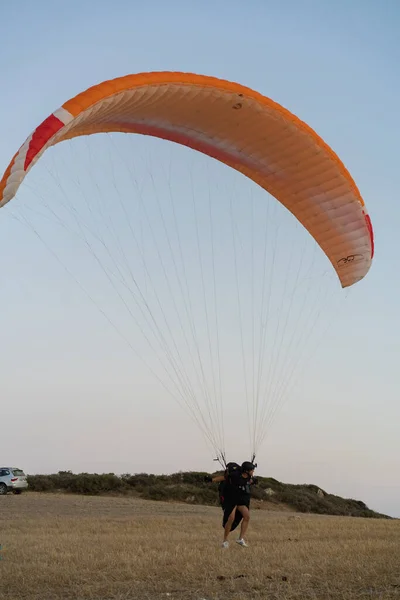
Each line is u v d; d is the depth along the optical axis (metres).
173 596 8.57
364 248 16.17
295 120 14.74
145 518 20.70
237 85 14.11
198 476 42.38
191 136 15.60
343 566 10.05
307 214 16.48
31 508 24.72
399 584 8.98
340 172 15.38
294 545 12.80
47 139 11.09
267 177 16.31
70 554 11.51
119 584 9.14
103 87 12.31
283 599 8.23
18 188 10.59
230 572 9.81
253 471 13.05
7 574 9.75
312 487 45.38
